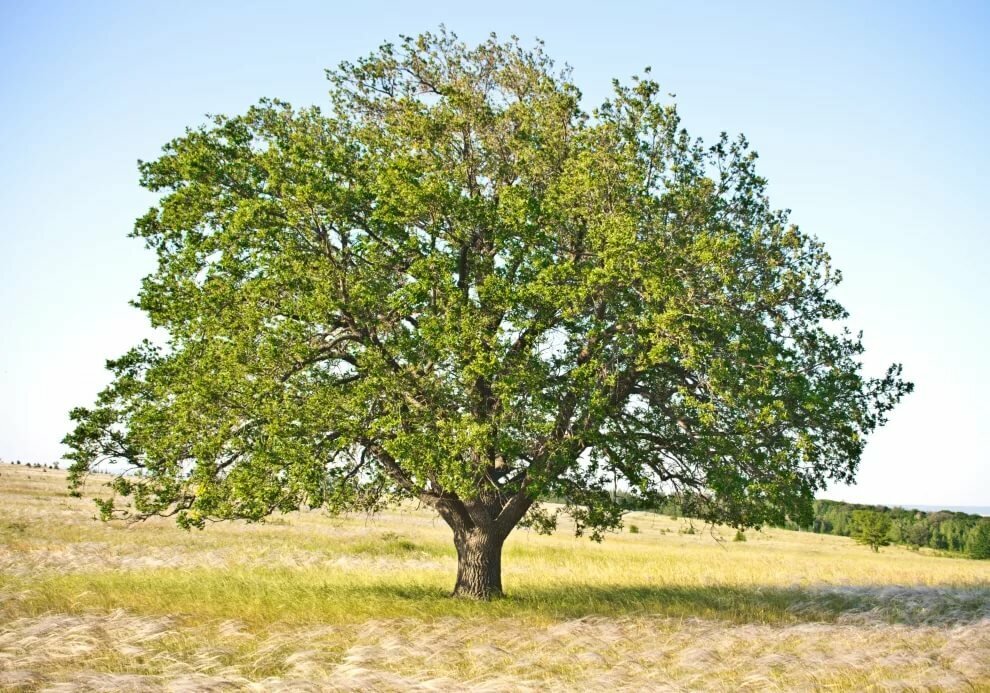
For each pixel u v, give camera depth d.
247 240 18.33
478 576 19.89
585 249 19.81
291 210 18.02
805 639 15.16
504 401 16.64
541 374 17.27
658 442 19.16
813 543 76.38
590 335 18.17
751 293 17.66
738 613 19.67
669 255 17.94
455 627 15.16
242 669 11.44
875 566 39.97
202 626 14.14
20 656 11.32
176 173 19.00
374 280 18.44
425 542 39.50
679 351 17.45
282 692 9.71
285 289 18.09
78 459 17.25
